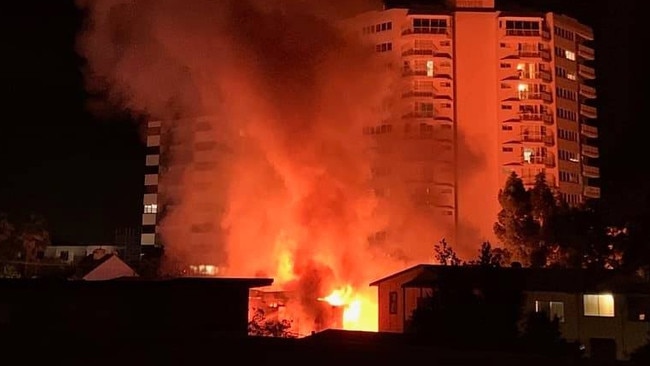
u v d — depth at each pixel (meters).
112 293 25.73
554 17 98.56
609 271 41.84
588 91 102.62
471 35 96.88
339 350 18.44
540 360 17.00
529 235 50.09
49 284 25.58
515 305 26.20
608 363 16.98
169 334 20.36
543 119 95.62
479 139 95.12
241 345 18.73
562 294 39.59
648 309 39.22
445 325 25.44
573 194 97.94
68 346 18.28
